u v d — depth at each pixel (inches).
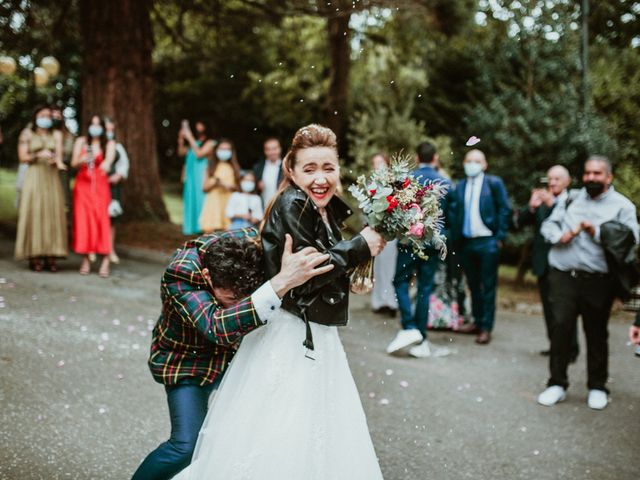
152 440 158.4
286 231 103.2
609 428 188.4
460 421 186.9
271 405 100.3
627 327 324.8
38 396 176.6
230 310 99.9
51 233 325.1
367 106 608.4
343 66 583.2
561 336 207.3
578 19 448.5
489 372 238.2
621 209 199.5
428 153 262.8
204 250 108.3
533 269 254.4
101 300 285.0
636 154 418.0
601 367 207.3
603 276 201.9
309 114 754.8
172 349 111.2
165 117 847.1
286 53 737.0
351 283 113.2
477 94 548.7
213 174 379.6
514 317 336.5
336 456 103.0
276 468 98.0
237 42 677.3
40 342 219.8
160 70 820.6
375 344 265.0
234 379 106.0
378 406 193.3
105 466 143.8
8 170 772.6
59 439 153.9
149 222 465.7
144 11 472.7
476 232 278.1
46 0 471.5
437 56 594.9
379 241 105.0
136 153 470.0
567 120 398.6
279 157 331.0
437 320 295.7
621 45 573.3
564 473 157.3
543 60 434.6
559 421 192.4
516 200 402.6
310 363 103.0
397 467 154.3
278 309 104.3
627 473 158.9
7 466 138.6
